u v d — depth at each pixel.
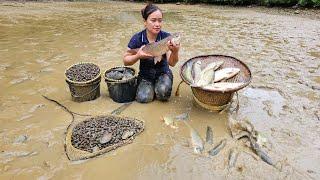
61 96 2.11
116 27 4.01
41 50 3.05
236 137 1.63
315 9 4.96
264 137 1.61
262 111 1.90
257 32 3.71
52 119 1.83
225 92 1.75
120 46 3.17
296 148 1.57
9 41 3.36
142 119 1.81
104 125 1.70
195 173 1.40
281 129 1.73
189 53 2.95
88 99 2.03
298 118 1.83
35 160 1.49
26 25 4.09
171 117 1.83
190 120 1.80
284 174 1.39
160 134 1.68
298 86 2.23
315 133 1.69
